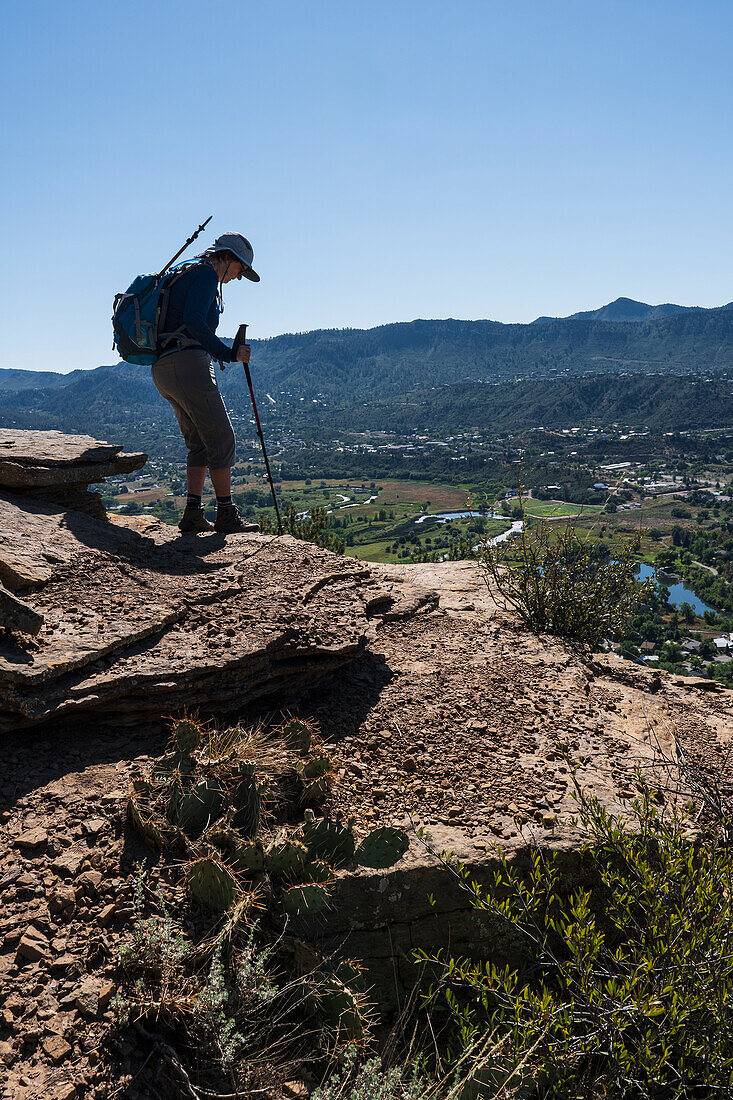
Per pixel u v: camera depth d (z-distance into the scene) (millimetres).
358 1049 2209
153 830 2553
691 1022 2354
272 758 3100
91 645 3268
